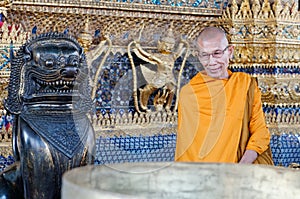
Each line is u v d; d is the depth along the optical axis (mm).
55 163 3137
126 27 5844
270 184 2074
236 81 4230
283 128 6191
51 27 5508
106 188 1976
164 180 2090
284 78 6246
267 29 6230
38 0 5336
